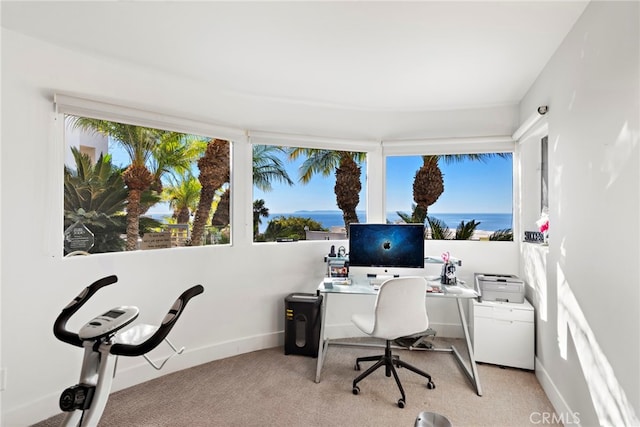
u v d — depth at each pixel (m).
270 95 3.18
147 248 2.72
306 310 3.11
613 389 1.56
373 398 2.40
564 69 2.15
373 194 3.62
